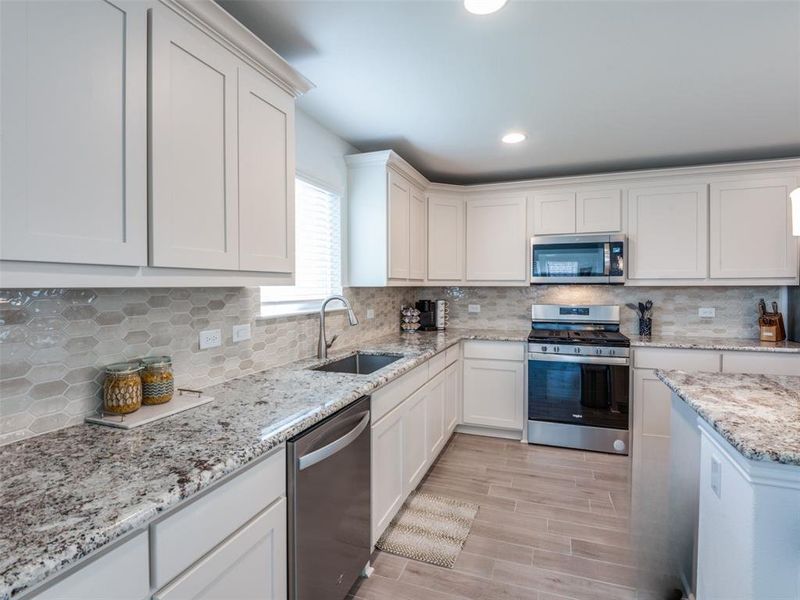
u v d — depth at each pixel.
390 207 2.82
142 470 0.93
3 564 0.62
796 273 2.96
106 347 1.33
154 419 1.26
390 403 2.02
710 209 3.12
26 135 0.84
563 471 2.81
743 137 2.72
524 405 3.36
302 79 1.69
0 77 0.81
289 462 1.24
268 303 2.15
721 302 3.44
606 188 3.33
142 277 1.10
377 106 2.28
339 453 1.51
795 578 1.01
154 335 1.49
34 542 0.67
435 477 2.73
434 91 2.11
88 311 1.27
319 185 2.52
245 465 1.06
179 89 1.19
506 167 3.43
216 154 1.32
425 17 1.53
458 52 1.76
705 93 2.12
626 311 3.64
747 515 1.07
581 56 1.79
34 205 0.86
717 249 3.10
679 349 3.04
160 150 1.13
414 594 1.70
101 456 1.01
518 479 2.70
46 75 0.88
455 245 3.69
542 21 1.55
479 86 2.06
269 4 1.46
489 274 3.65
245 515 1.06
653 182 3.23
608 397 3.10
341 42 1.69
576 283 3.34
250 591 1.08
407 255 3.14
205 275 1.31
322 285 2.61
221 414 1.34
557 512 2.30
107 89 1.00
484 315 4.04
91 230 0.96
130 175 1.05
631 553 1.94
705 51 1.74
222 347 1.79
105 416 1.27
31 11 0.85
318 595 1.38
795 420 1.21
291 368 2.09
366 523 1.74
